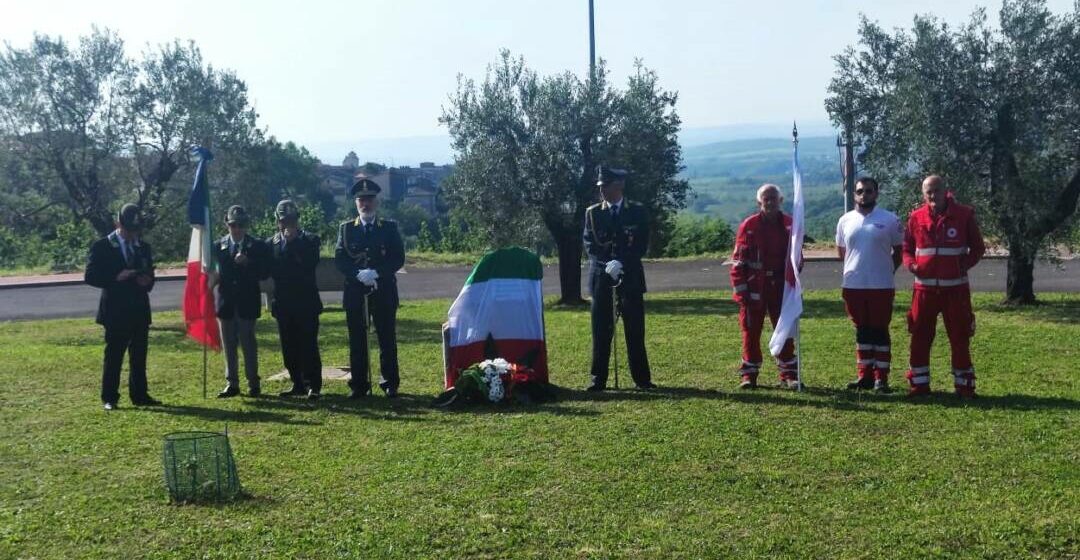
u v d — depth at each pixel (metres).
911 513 6.43
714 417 9.21
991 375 11.18
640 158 21.28
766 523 6.34
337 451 8.41
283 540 6.27
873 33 18.42
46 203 19.50
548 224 21.67
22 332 19.50
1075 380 10.73
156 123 19.05
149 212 19.08
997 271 25.86
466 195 21.62
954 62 16.75
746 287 10.82
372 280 10.82
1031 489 6.83
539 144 21.19
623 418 9.30
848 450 7.93
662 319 17.78
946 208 9.84
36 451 8.66
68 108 18.80
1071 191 16.66
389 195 87.56
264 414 10.09
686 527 6.31
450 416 9.73
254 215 20.38
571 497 6.96
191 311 11.30
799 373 10.48
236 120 19.89
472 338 10.97
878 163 17.78
